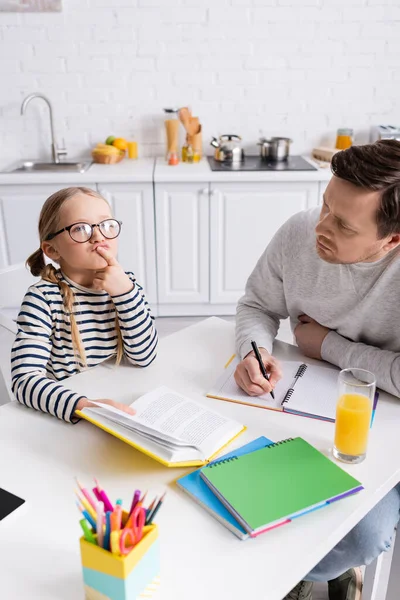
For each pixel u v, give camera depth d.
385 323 1.26
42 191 2.89
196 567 0.72
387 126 3.31
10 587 0.69
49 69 3.20
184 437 0.94
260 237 3.03
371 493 0.86
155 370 1.23
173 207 2.95
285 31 3.18
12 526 0.78
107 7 3.09
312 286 1.33
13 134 3.32
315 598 1.46
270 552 0.75
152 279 3.10
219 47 3.20
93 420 0.98
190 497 0.85
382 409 1.09
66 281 1.27
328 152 3.25
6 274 1.47
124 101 3.29
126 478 0.88
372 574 1.37
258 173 2.89
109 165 3.15
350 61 3.25
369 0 3.12
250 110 3.35
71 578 0.71
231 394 1.13
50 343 1.24
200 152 3.29
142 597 0.67
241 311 1.47
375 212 0.98
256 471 0.87
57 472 0.90
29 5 3.04
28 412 1.07
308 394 1.12
